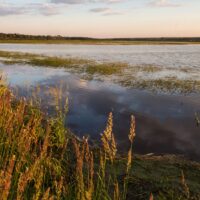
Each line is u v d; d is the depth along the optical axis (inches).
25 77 847.1
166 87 674.8
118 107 512.4
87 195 125.7
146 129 400.8
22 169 168.2
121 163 265.0
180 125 415.2
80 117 449.1
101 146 330.3
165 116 456.8
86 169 236.5
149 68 1036.5
